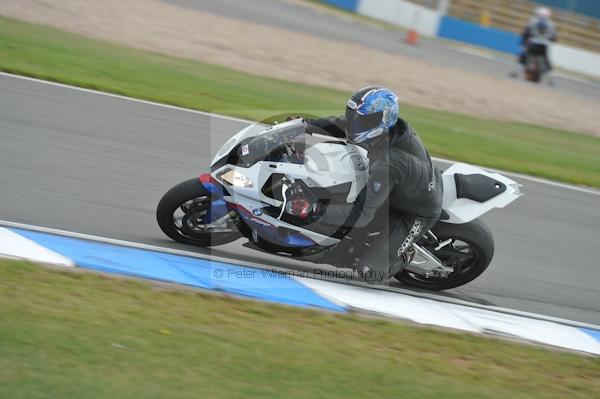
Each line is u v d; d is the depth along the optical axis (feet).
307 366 53.62
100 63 149.18
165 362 49.78
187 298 61.36
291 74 187.21
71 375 45.62
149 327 54.34
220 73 167.63
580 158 158.71
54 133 99.25
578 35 394.93
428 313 69.41
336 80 191.83
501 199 73.72
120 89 128.98
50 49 151.43
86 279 60.70
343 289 71.26
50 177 84.28
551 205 114.62
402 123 68.85
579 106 239.09
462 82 231.50
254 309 61.87
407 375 55.57
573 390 58.95
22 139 94.38
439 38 367.45
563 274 88.12
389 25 363.97
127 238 72.28
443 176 75.05
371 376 54.19
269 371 51.70
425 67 242.99
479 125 172.45
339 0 378.53
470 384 56.29
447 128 157.28
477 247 73.41
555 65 367.86
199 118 121.80
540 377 60.23
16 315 51.60
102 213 77.51
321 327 61.26
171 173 94.48
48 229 70.44
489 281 81.87
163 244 72.23
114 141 101.55
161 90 136.46
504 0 401.90
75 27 187.52
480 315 71.77
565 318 75.97
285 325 60.13
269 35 234.58
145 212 80.33
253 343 55.42
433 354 60.70
